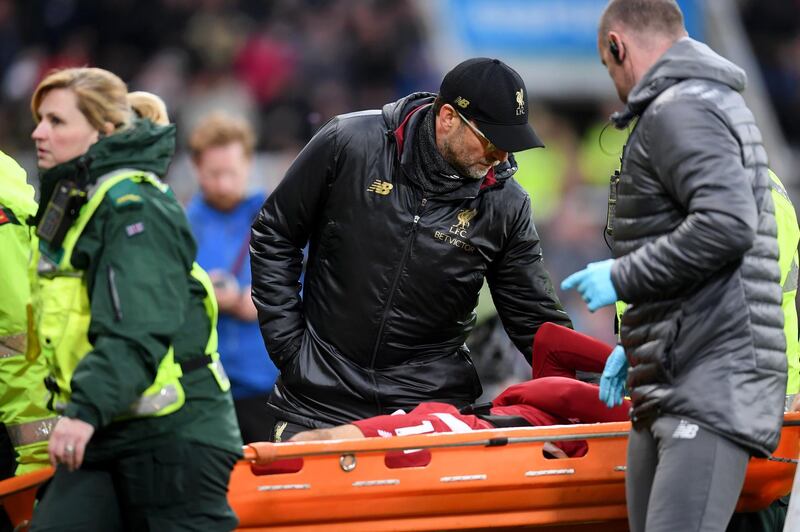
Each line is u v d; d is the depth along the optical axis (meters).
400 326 15.88
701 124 11.89
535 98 46.09
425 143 15.45
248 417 21.50
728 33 48.03
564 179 43.81
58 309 11.56
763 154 12.45
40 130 11.71
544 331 16.64
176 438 11.70
